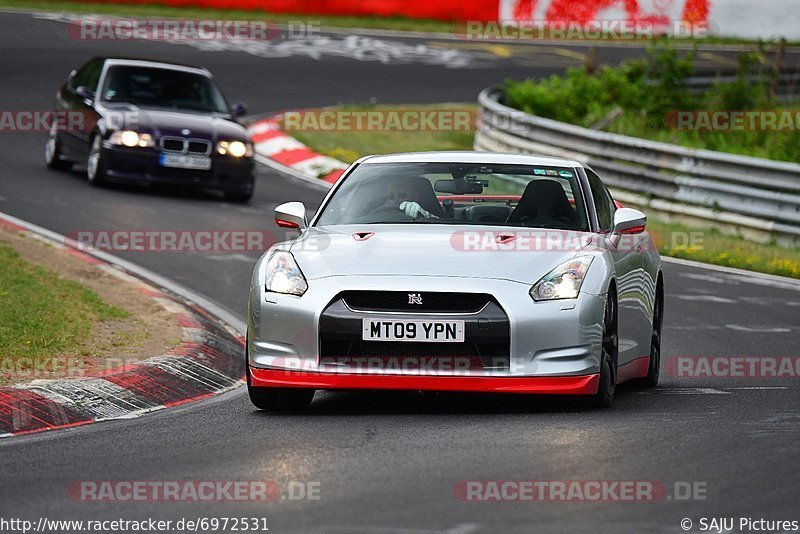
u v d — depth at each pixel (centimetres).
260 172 7112
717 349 3506
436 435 2172
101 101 6112
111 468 1983
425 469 1892
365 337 2395
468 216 2752
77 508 1731
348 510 1662
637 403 2614
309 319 2423
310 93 9406
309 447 2097
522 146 7369
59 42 10081
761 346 3556
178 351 3112
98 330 3306
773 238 5878
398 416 2419
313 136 8050
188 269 4503
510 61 11594
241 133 6059
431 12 13075
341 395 2783
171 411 2606
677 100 9038
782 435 2194
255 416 2491
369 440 2141
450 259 2472
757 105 9150
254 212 5744
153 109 6100
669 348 3512
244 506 1706
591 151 6894
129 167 5881
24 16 11012
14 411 2441
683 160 6344
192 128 5944
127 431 2342
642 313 2841
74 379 2691
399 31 12619
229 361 3231
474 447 2056
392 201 2775
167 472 1941
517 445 2069
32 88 8481
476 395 2705
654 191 6469
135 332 3334
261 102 8919
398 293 2411
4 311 3338
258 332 2488
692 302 4322
